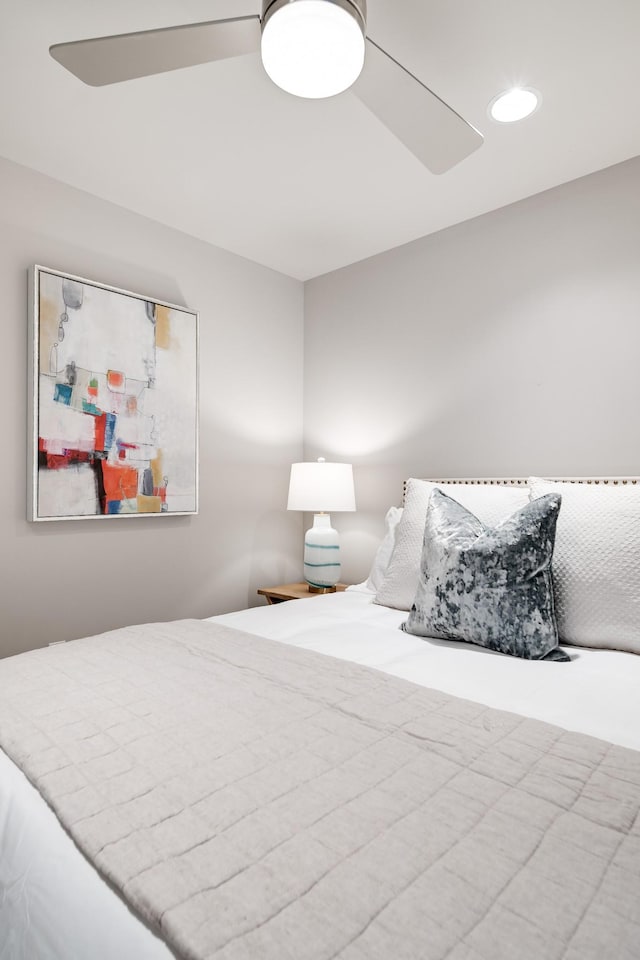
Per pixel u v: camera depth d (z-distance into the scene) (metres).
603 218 2.21
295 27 1.12
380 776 0.80
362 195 2.44
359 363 3.12
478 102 1.84
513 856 0.63
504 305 2.51
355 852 0.63
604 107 1.86
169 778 0.80
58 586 2.28
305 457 3.41
